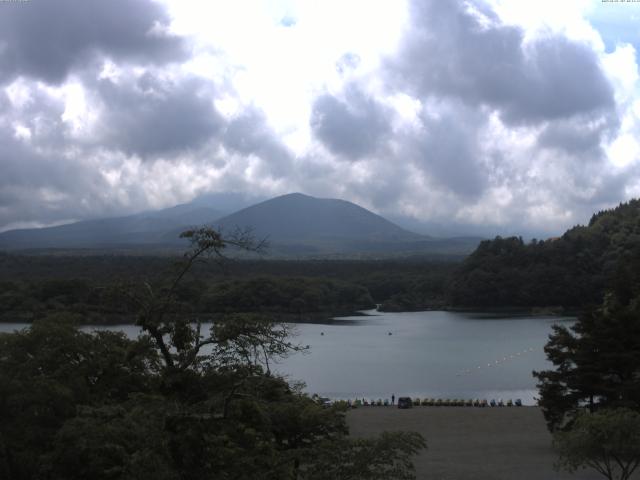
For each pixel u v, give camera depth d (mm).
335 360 120312
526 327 184500
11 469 26375
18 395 27250
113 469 20969
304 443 30578
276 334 22750
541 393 53625
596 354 51281
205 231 22609
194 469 20328
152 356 25656
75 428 22391
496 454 50062
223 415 20250
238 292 186250
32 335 31953
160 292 23688
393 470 22984
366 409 73312
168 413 20547
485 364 115000
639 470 43188
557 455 49031
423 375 103938
